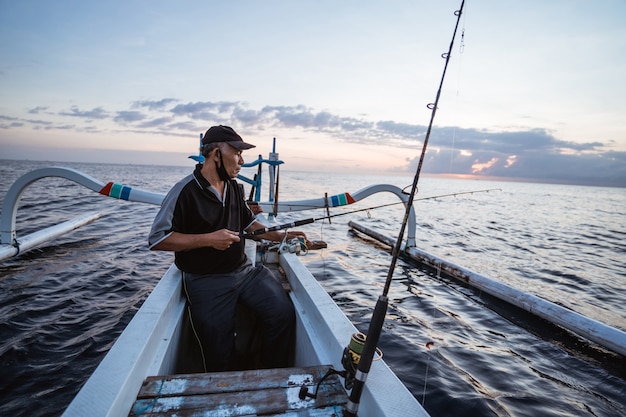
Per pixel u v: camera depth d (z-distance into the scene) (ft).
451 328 14.14
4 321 13.38
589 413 9.18
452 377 10.50
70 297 16.20
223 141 6.75
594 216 92.99
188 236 6.43
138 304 15.62
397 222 51.06
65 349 11.60
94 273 19.85
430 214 74.38
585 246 40.65
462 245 36.11
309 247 11.55
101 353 11.42
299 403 4.81
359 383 4.23
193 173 7.00
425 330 13.84
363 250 28.84
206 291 7.04
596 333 12.98
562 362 11.76
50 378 9.99
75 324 13.47
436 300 17.33
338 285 19.19
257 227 8.56
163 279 8.53
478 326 14.43
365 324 14.12
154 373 5.48
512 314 15.75
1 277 18.57
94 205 52.11
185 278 7.39
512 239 42.91
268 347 7.45
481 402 9.32
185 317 8.03
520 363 11.59
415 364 11.16
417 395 9.52
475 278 19.22
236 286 7.24
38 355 11.17
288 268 10.61
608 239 48.08
